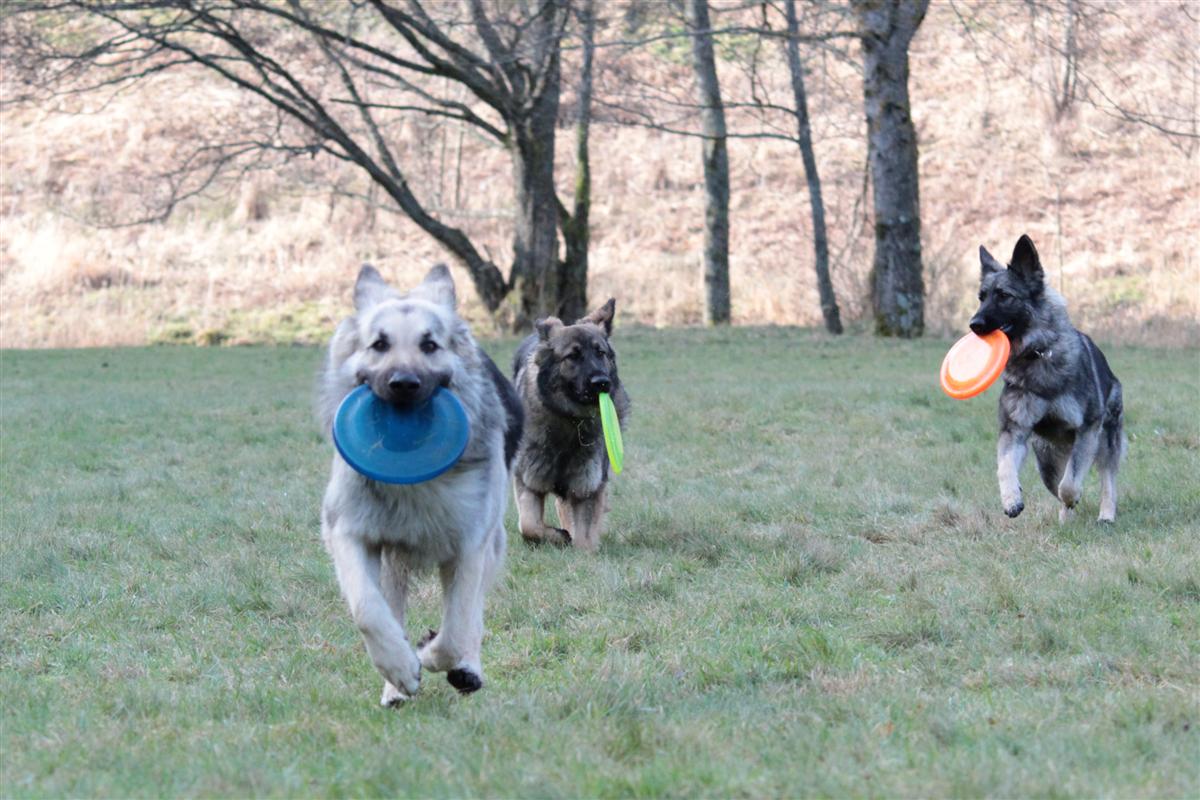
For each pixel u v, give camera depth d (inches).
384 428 203.8
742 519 378.0
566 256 1156.5
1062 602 266.4
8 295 1254.9
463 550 213.2
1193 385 633.6
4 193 1427.2
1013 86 1531.7
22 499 412.5
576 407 345.4
